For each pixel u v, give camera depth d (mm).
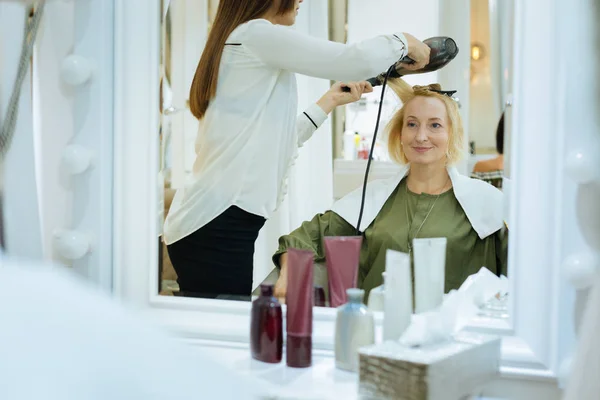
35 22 978
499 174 892
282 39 963
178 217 984
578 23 836
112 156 987
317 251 944
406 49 932
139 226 980
